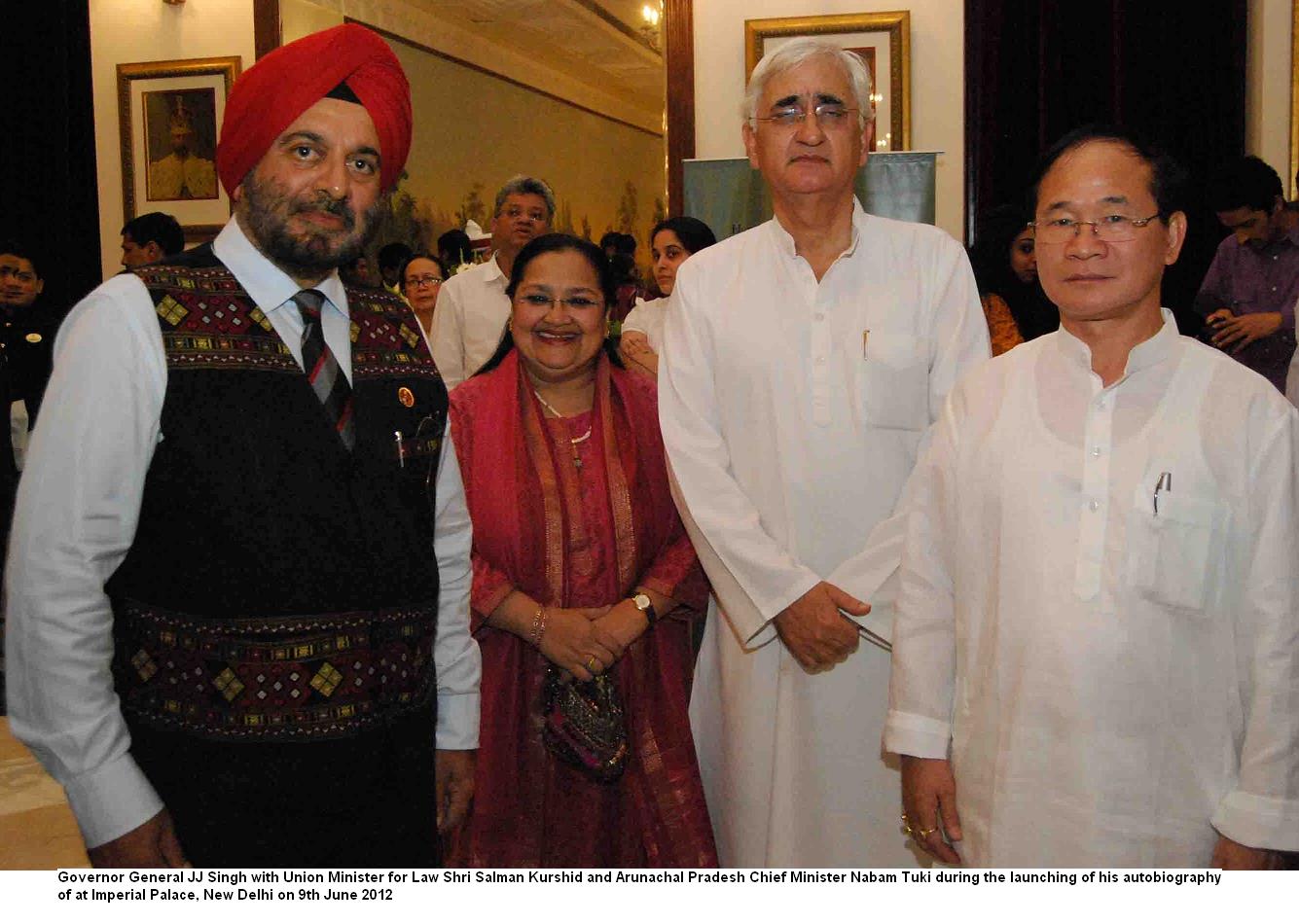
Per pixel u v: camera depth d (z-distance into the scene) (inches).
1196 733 60.5
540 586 94.0
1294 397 143.1
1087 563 61.5
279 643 57.4
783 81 90.5
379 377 63.7
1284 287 182.5
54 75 246.1
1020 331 122.2
